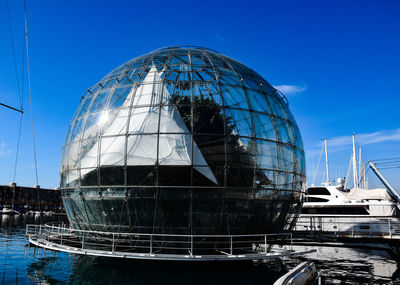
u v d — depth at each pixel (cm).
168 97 1600
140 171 1495
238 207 1513
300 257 2205
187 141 1505
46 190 9188
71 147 1809
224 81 1698
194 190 1466
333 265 1941
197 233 1482
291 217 1834
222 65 1812
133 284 1330
